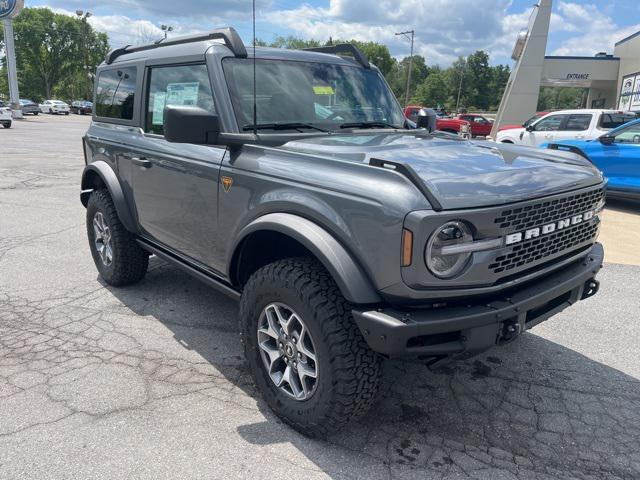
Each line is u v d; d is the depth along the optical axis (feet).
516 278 8.54
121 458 8.61
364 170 8.21
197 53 11.78
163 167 12.34
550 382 11.37
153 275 17.40
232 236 10.44
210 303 15.19
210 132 9.76
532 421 9.98
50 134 87.35
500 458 8.91
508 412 10.25
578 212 9.55
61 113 188.24
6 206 27.99
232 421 9.69
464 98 431.84
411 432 9.53
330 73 12.97
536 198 8.38
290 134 10.84
